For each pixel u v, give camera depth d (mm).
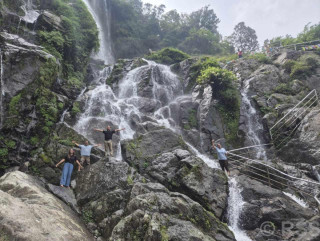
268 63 23344
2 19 15609
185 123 16234
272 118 16500
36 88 12188
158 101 17984
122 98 18000
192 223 6801
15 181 7492
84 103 14641
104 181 8531
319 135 13508
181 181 9180
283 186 10969
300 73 20891
